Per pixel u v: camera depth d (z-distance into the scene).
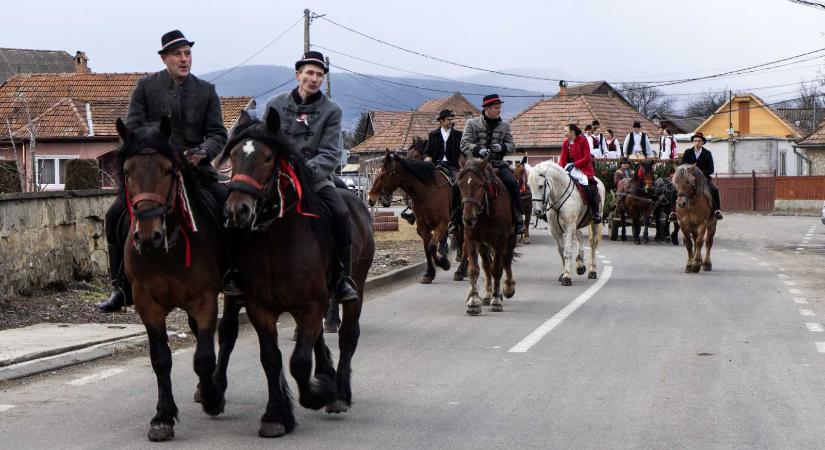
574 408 8.05
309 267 7.28
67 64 80.56
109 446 6.85
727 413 7.88
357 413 7.89
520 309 14.50
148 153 6.80
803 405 8.18
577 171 18.44
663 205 29.02
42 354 9.84
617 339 11.68
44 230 13.88
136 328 11.63
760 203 58.62
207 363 7.21
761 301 15.51
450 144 18.20
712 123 78.69
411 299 15.84
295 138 8.39
